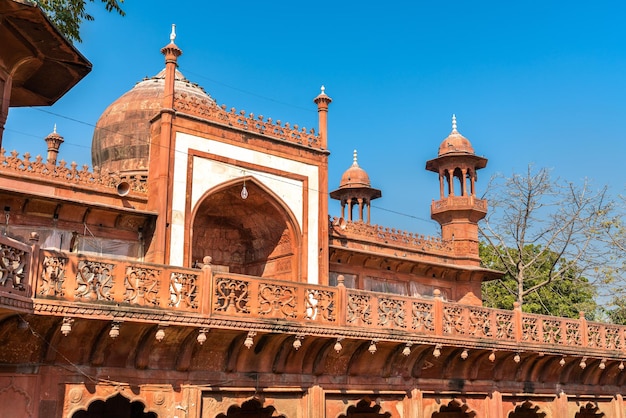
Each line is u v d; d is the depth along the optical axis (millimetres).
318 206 12078
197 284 7977
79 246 10352
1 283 6281
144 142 13375
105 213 10547
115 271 7371
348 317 9211
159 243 10156
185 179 10594
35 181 10258
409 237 14609
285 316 8633
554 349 11633
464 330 10484
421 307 10055
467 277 15367
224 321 8039
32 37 6781
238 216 12164
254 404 9930
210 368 8539
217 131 11078
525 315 11469
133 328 7684
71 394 7434
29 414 7105
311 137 12344
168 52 10883
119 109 13789
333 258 13234
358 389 9797
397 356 10086
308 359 9320
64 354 7426
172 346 8148
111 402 10469
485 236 19953
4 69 6918
